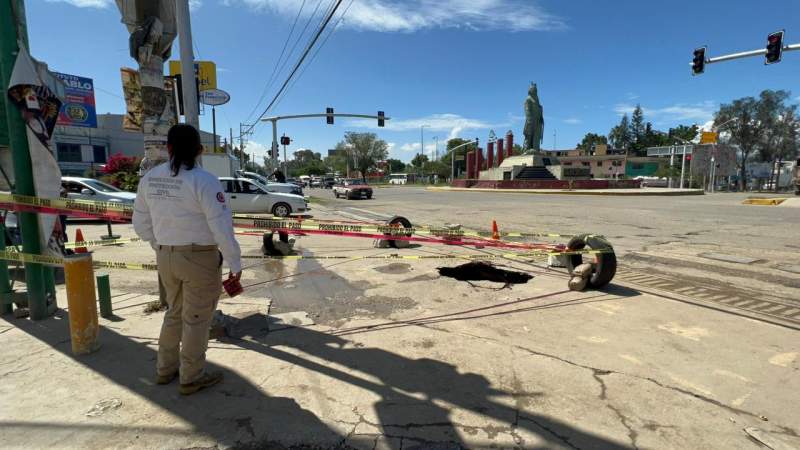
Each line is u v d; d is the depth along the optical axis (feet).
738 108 199.93
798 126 195.00
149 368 10.74
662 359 11.50
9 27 12.44
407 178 314.35
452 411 8.98
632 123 360.28
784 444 7.98
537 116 149.59
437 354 11.71
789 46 56.29
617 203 74.59
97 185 45.42
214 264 9.34
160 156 14.93
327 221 44.34
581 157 285.43
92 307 11.50
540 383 10.16
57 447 7.75
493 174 157.99
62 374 10.37
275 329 13.51
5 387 9.74
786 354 11.86
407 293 17.71
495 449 7.82
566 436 8.20
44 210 13.26
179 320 9.78
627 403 9.34
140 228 9.78
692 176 185.26
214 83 73.77
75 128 126.72
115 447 7.77
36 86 12.91
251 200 49.62
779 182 203.21
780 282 19.75
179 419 8.63
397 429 8.38
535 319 14.56
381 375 10.49
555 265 22.20
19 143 13.07
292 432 8.24
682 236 34.63
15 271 17.31
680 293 17.79
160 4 14.90
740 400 9.52
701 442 8.06
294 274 21.02
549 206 67.41
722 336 13.12
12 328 13.16
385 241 28.63
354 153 330.34
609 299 16.87
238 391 9.70
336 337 12.91
